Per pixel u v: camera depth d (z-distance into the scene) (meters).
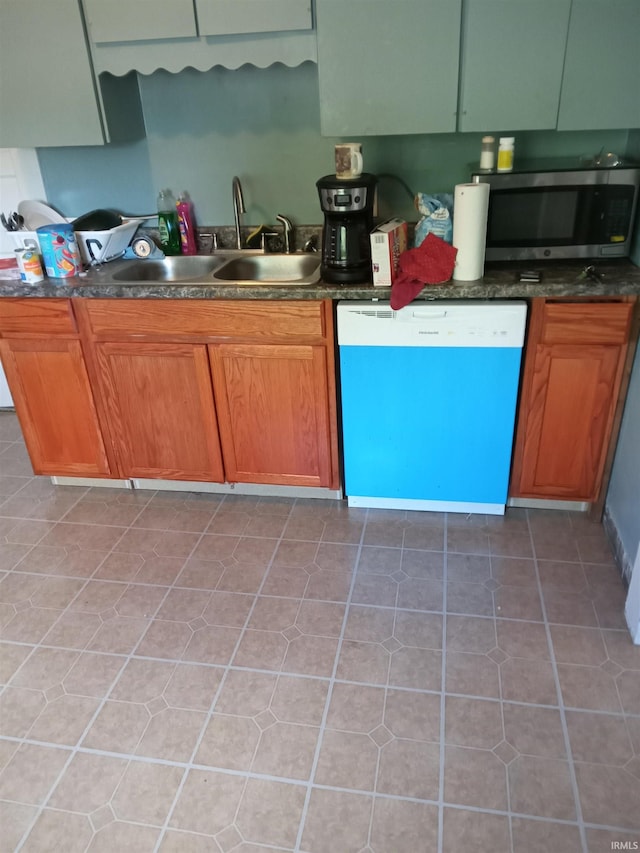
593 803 1.50
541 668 1.84
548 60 2.04
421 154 2.54
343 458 2.54
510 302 2.10
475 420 2.28
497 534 2.39
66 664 1.92
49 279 2.45
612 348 2.11
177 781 1.58
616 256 2.27
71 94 2.33
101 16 2.19
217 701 1.79
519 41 2.03
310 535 2.44
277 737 1.68
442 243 2.12
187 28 2.17
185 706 1.78
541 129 2.16
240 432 2.48
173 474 2.64
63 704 1.80
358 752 1.63
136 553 2.39
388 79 2.13
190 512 2.62
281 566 2.29
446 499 2.48
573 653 1.89
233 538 2.45
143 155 2.71
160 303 2.29
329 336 2.24
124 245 2.72
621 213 2.18
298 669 1.87
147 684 1.85
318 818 1.49
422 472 2.43
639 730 1.66
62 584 2.25
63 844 1.46
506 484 2.40
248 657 1.92
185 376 2.41
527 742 1.64
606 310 2.05
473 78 2.09
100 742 1.69
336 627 2.02
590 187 2.15
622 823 1.45
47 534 2.52
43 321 2.41
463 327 2.12
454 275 2.15
